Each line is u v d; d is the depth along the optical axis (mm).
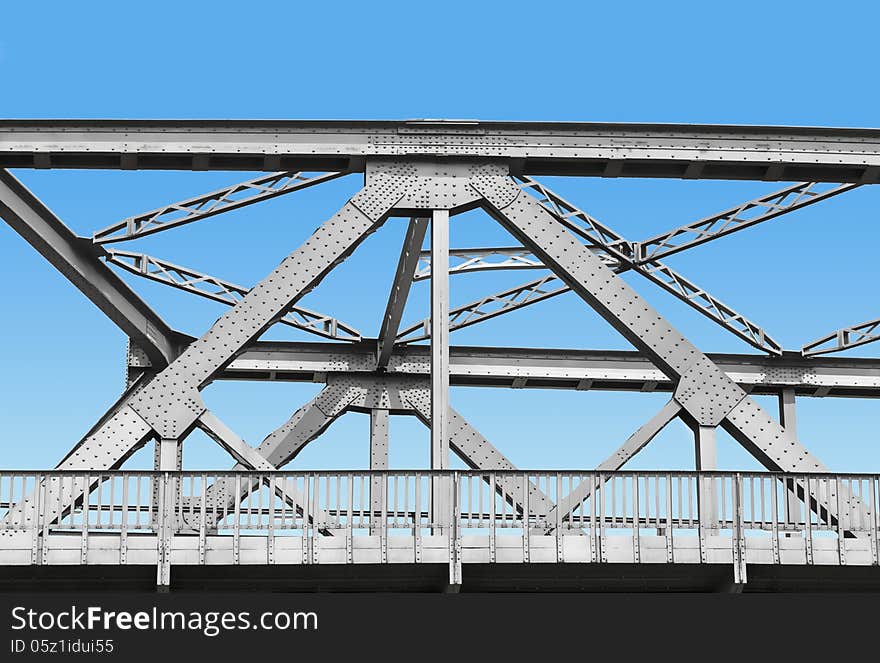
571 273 19891
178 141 19797
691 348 19875
